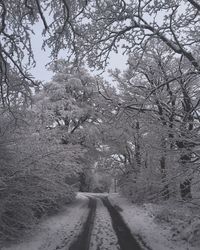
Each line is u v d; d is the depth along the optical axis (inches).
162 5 338.0
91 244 404.5
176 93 491.2
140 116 474.6
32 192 451.5
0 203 394.6
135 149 946.7
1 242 402.6
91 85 1074.7
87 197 1288.1
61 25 312.5
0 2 270.8
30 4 294.2
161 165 530.0
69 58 345.1
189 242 392.8
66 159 561.9
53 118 608.1
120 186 1171.3
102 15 351.9
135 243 410.3
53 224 556.7
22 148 456.1
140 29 351.6
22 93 331.9
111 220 622.8
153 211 684.7
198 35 387.9
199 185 447.8
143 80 761.0
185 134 397.1
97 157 1104.2
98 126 1007.0
